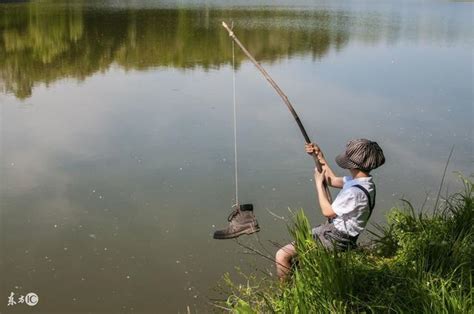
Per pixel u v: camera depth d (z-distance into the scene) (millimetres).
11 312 3703
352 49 14555
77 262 4320
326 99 9023
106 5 25328
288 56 13164
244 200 5328
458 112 8391
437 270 3250
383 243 3895
